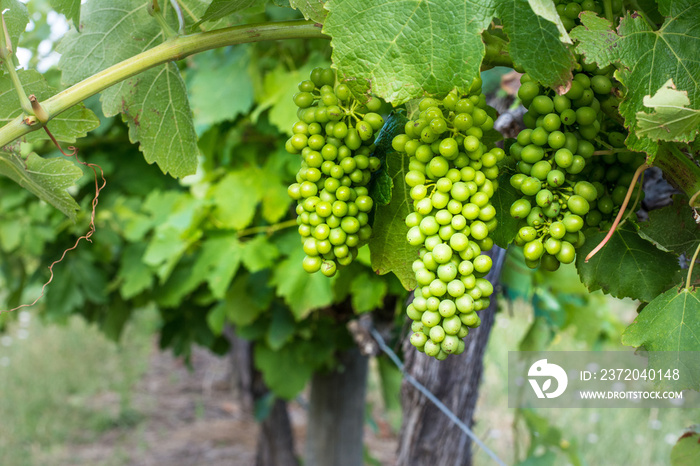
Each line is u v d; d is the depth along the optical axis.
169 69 0.85
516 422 1.91
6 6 0.79
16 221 2.08
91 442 4.54
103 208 1.96
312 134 0.71
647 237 0.73
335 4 0.66
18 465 4.01
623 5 0.73
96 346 6.56
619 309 4.86
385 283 1.49
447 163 0.68
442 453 1.43
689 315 0.70
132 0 0.86
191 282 1.69
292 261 1.58
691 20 0.67
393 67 0.66
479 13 0.65
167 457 4.33
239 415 5.07
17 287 2.48
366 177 0.72
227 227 1.67
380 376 2.28
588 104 0.69
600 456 3.52
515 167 0.72
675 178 0.71
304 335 1.91
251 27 0.74
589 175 0.75
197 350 6.88
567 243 0.69
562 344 2.99
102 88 0.74
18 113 0.83
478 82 0.67
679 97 0.63
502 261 1.34
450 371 1.40
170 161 0.89
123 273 1.88
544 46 0.66
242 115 1.73
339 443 2.28
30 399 5.07
